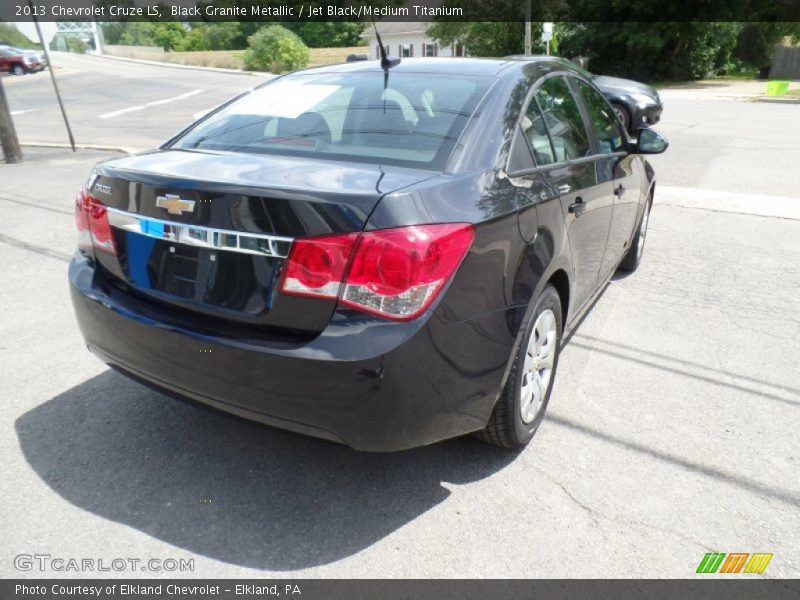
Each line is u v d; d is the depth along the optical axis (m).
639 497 2.61
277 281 2.16
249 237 2.18
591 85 3.97
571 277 3.09
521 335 2.54
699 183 8.59
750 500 2.61
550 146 3.10
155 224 2.38
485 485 2.67
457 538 2.38
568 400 3.35
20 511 2.47
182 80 33.06
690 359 3.82
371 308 2.09
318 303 2.12
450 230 2.19
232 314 2.26
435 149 2.59
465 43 37.38
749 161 10.06
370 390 2.09
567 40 35.50
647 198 5.07
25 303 4.56
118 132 14.88
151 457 2.82
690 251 5.88
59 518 2.44
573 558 2.29
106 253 2.61
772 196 7.86
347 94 3.07
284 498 2.58
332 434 2.19
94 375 3.54
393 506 2.54
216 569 2.22
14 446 2.88
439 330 2.18
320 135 2.80
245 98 3.36
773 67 34.22
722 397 3.40
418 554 2.30
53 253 5.68
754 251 5.88
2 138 10.46
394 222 2.08
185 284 2.36
